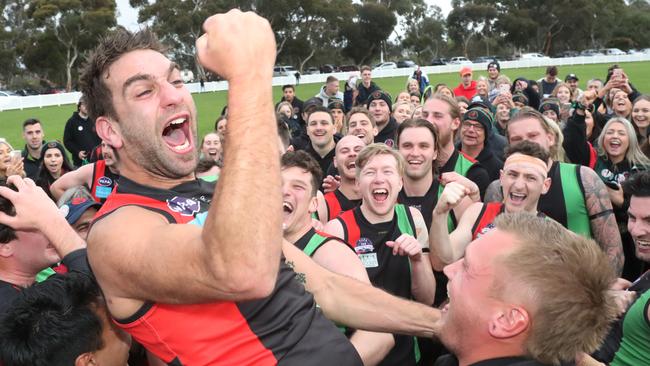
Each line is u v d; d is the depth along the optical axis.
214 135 6.74
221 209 1.31
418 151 4.38
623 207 4.36
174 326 1.57
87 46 60.34
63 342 1.77
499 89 12.14
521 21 80.38
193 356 1.57
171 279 1.42
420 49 86.38
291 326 1.67
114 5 62.81
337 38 73.94
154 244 1.46
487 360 1.60
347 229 3.59
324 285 2.10
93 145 10.41
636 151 5.59
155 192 1.73
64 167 7.24
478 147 5.79
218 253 1.31
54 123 27.25
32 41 62.31
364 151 3.68
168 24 59.66
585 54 73.62
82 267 2.06
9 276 2.47
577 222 4.00
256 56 1.40
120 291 1.57
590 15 79.75
